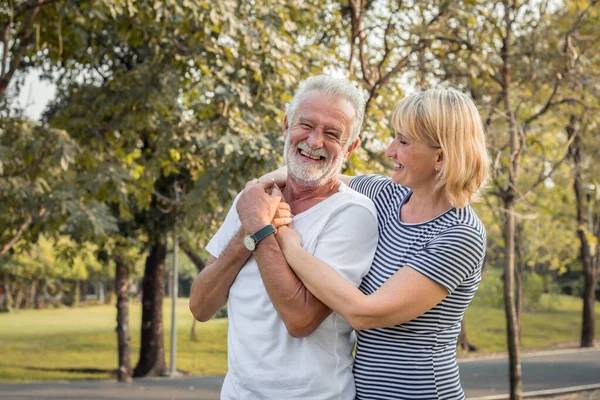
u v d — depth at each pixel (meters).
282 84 8.97
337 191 2.95
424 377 2.70
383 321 2.62
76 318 43.28
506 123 13.29
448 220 2.72
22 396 15.37
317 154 2.84
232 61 9.02
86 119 12.24
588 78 11.30
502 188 12.87
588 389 15.25
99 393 15.91
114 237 16.81
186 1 8.21
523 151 13.12
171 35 9.89
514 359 12.59
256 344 2.83
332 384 2.77
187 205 12.31
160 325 20.23
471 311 37.25
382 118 8.54
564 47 11.31
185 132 10.66
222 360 23.23
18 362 22.28
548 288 38.69
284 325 2.78
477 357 21.92
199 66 9.40
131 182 12.24
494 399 14.07
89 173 10.99
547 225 24.17
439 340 2.72
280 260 2.74
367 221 2.86
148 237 17.64
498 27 10.77
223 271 2.90
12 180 10.17
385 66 10.27
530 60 11.09
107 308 55.69
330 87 2.86
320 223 2.81
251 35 8.43
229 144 8.91
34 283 53.22
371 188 3.20
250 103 8.93
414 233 2.78
